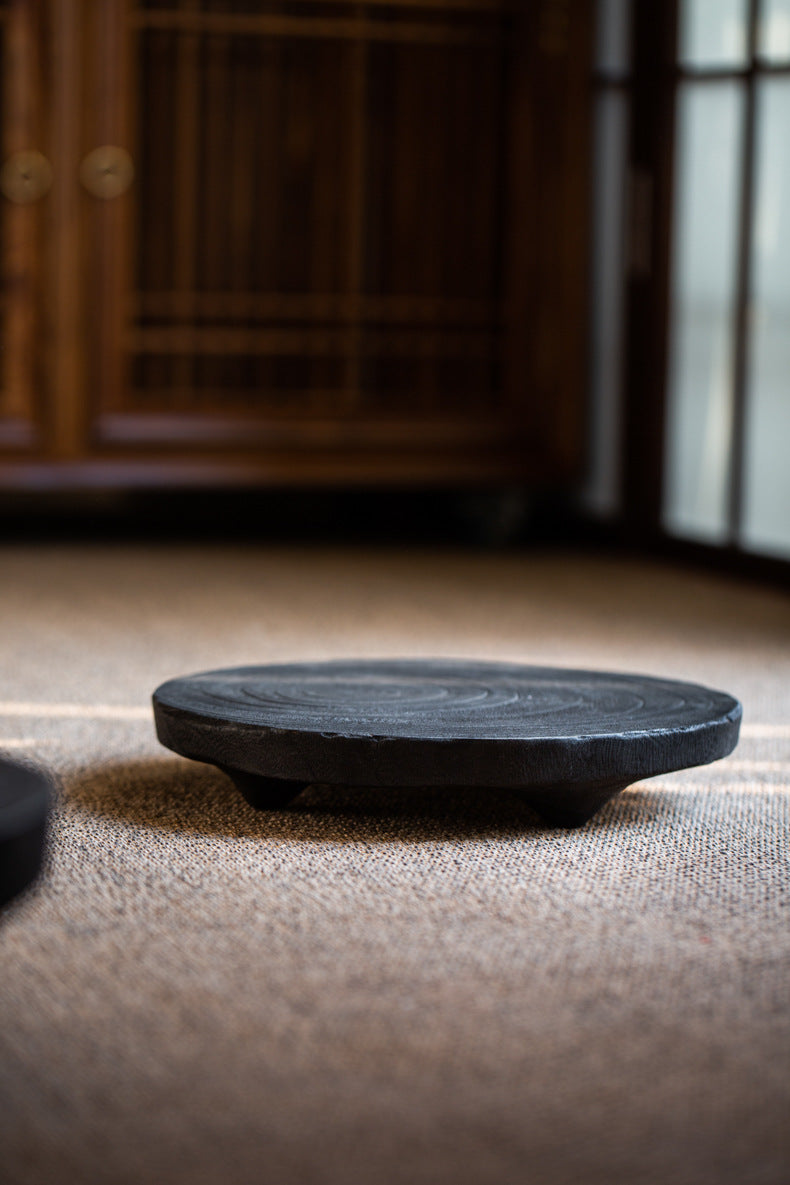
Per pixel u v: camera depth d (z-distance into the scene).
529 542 3.80
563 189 3.47
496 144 3.54
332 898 1.08
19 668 2.01
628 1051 0.83
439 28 3.46
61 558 3.28
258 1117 0.75
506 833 1.27
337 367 3.62
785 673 2.11
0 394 3.34
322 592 2.87
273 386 3.62
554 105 3.46
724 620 2.62
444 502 4.02
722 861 1.19
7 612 2.52
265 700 1.34
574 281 3.50
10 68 3.24
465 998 0.90
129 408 3.40
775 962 0.97
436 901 1.08
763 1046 0.84
